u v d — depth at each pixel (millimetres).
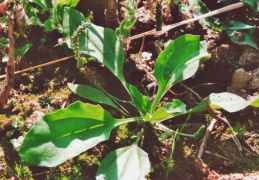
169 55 195
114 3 224
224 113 215
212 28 228
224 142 204
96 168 201
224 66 230
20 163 198
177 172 199
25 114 218
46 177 198
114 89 228
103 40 206
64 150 178
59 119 181
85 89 210
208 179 192
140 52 219
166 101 223
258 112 211
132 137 210
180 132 198
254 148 201
